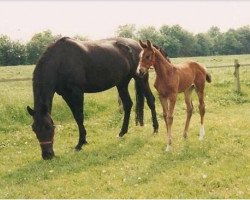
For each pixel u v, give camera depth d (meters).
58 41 9.01
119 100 13.30
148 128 10.87
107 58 9.68
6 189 6.87
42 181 7.18
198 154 8.05
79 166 7.80
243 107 13.73
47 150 8.34
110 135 10.42
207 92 16.28
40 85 8.62
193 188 6.32
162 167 7.43
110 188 6.62
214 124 10.51
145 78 10.41
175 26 86.44
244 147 8.40
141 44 8.41
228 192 6.12
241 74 21.97
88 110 13.45
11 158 8.87
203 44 88.38
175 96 8.66
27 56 63.41
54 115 12.97
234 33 93.69
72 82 9.01
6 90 18.12
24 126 12.16
